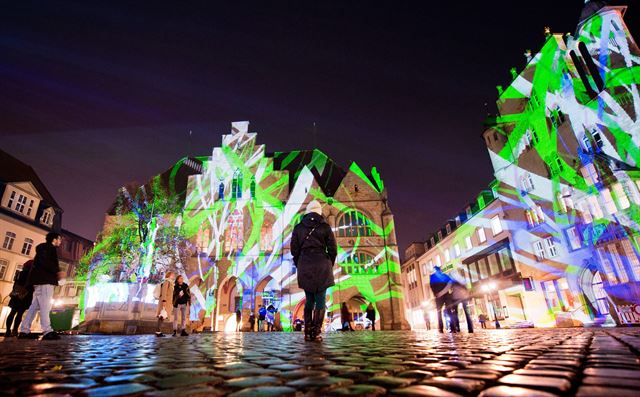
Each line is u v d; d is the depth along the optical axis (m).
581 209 25.06
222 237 33.56
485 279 33.69
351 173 35.62
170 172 40.28
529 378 1.87
